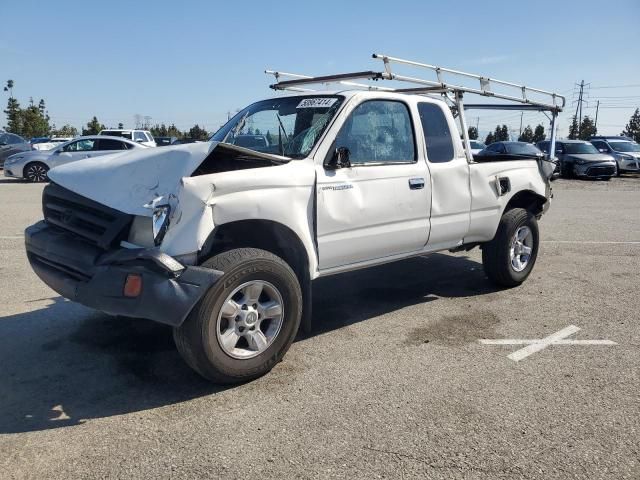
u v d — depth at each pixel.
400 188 4.78
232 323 3.71
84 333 4.77
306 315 4.28
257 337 3.83
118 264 3.49
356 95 4.61
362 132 4.61
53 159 18.62
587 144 24.44
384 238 4.73
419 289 6.29
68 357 4.28
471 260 7.75
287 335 3.98
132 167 3.86
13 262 7.19
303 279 4.23
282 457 2.97
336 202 4.31
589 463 2.92
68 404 3.56
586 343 4.64
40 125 54.16
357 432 3.21
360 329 4.96
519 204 6.55
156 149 4.06
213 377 3.68
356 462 2.92
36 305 5.48
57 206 4.09
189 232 3.49
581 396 3.68
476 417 3.39
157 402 3.59
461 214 5.42
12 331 4.80
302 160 4.23
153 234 3.50
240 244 4.26
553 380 3.92
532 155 6.61
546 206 6.69
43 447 3.06
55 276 3.84
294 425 3.29
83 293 3.52
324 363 4.20
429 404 3.55
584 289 6.29
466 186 5.44
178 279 3.43
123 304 3.40
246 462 2.92
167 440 3.14
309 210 4.15
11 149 21.89
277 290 3.89
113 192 3.78
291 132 4.67
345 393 3.71
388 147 4.82
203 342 3.54
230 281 3.61
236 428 3.26
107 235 3.62
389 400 3.61
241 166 4.25
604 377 3.97
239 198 3.69
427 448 3.05
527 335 4.82
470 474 2.82
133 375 3.98
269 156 4.12
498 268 6.06
